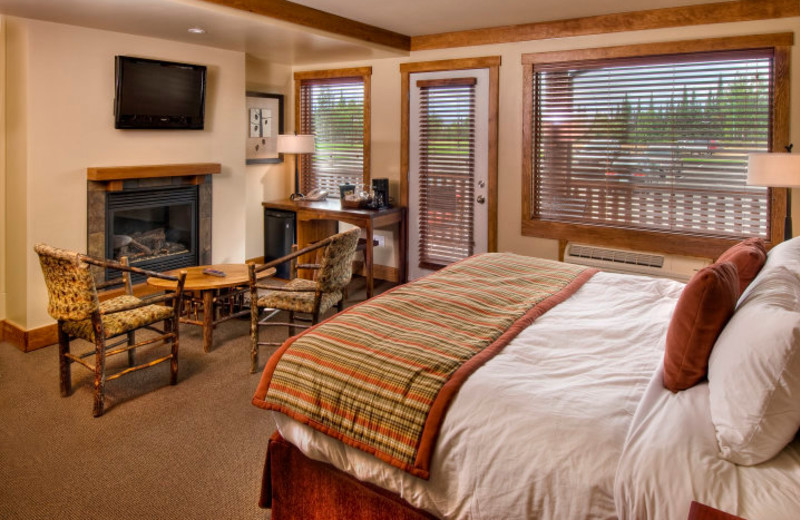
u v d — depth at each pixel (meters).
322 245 3.41
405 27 4.78
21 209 3.82
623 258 4.39
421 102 5.30
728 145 3.95
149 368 3.56
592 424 1.51
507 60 4.77
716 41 3.86
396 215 5.39
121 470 2.47
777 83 3.71
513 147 4.86
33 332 3.85
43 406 3.04
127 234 4.65
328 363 1.95
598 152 4.48
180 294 3.27
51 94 3.81
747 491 1.27
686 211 4.18
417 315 2.35
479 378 1.75
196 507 2.23
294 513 2.05
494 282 2.89
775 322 1.36
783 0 3.62
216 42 4.58
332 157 6.08
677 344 1.67
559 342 2.11
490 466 1.54
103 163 4.18
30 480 2.38
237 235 5.39
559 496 1.43
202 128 4.84
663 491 1.31
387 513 1.79
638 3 3.89
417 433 1.67
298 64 5.96
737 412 1.35
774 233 3.83
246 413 3.00
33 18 3.65
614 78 4.32
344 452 1.85
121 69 4.13
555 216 4.77
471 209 5.18
